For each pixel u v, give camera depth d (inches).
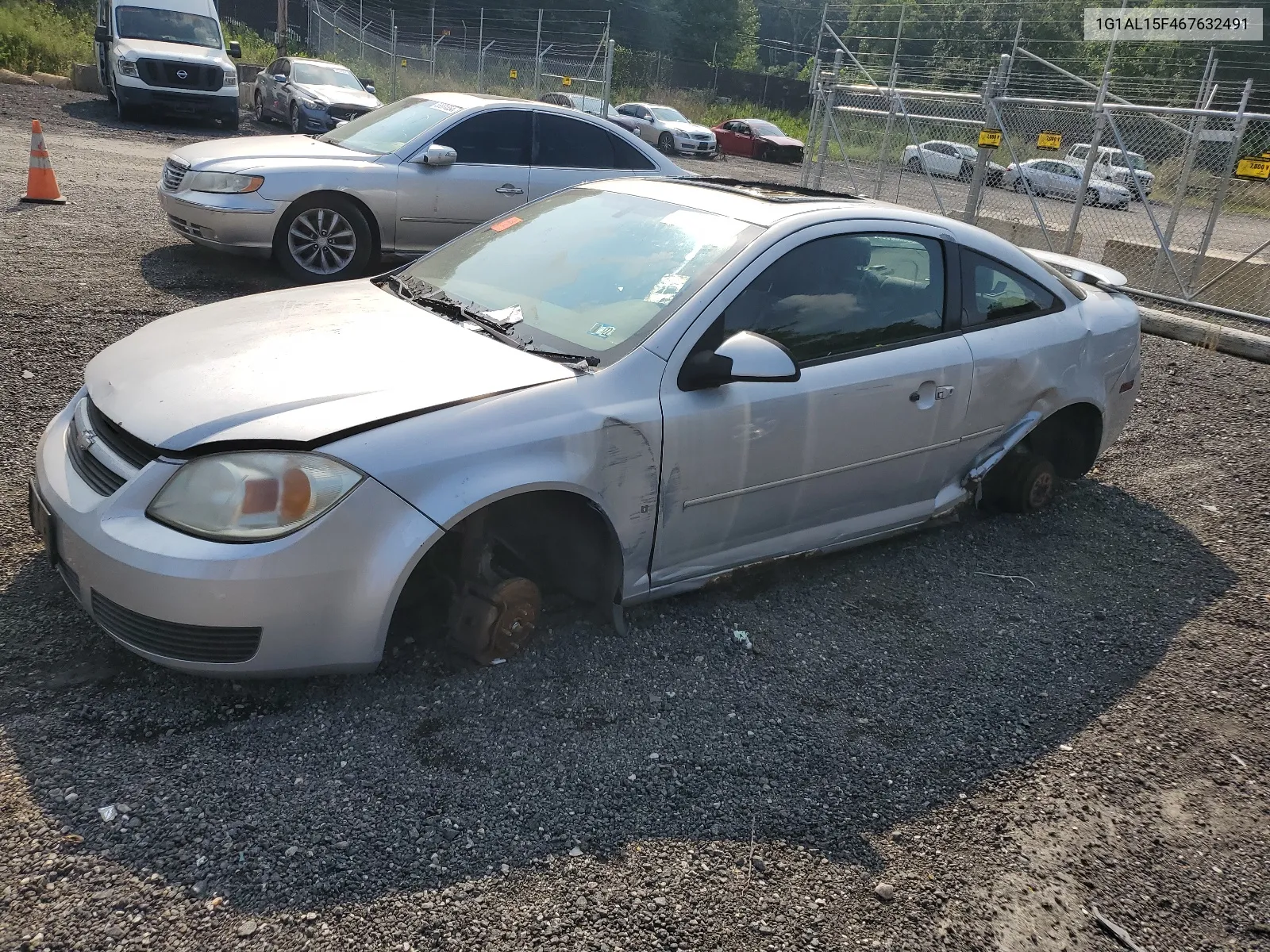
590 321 136.3
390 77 1233.4
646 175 359.6
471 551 122.3
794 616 149.9
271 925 86.0
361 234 319.3
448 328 135.5
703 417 130.8
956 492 173.0
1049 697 136.3
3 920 83.4
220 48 740.7
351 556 107.3
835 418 145.1
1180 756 125.4
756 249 139.9
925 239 161.8
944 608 157.8
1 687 112.2
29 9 1053.2
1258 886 104.9
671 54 2299.5
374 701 116.6
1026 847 107.2
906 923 95.0
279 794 101.0
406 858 95.0
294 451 106.3
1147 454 239.8
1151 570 177.8
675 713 122.4
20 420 185.9
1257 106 1224.2
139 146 598.5
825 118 604.7
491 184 333.4
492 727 115.0
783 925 92.8
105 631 113.4
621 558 129.7
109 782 100.0
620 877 96.0
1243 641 154.7
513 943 86.9
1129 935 96.9
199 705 113.0
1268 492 218.5
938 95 526.6
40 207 374.0
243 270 324.2
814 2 2832.2
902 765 118.5
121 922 84.6
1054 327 179.8
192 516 105.7
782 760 116.5
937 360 157.9
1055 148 476.7
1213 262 440.1
